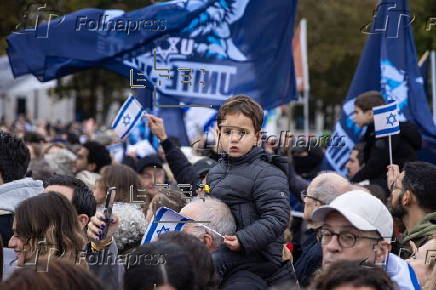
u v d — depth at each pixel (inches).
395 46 583.2
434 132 601.6
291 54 521.7
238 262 315.3
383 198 405.7
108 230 302.2
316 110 2306.8
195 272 241.9
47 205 285.7
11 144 366.6
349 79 2128.4
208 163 460.1
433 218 359.9
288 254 336.2
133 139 644.1
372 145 534.0
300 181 465.1
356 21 1926.7
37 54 516.4
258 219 321.7
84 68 517.3
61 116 3430.1
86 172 539.2
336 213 264.5
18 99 3189.0
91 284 189.9
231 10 510.9
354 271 215.8
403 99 587.8
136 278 237.0
